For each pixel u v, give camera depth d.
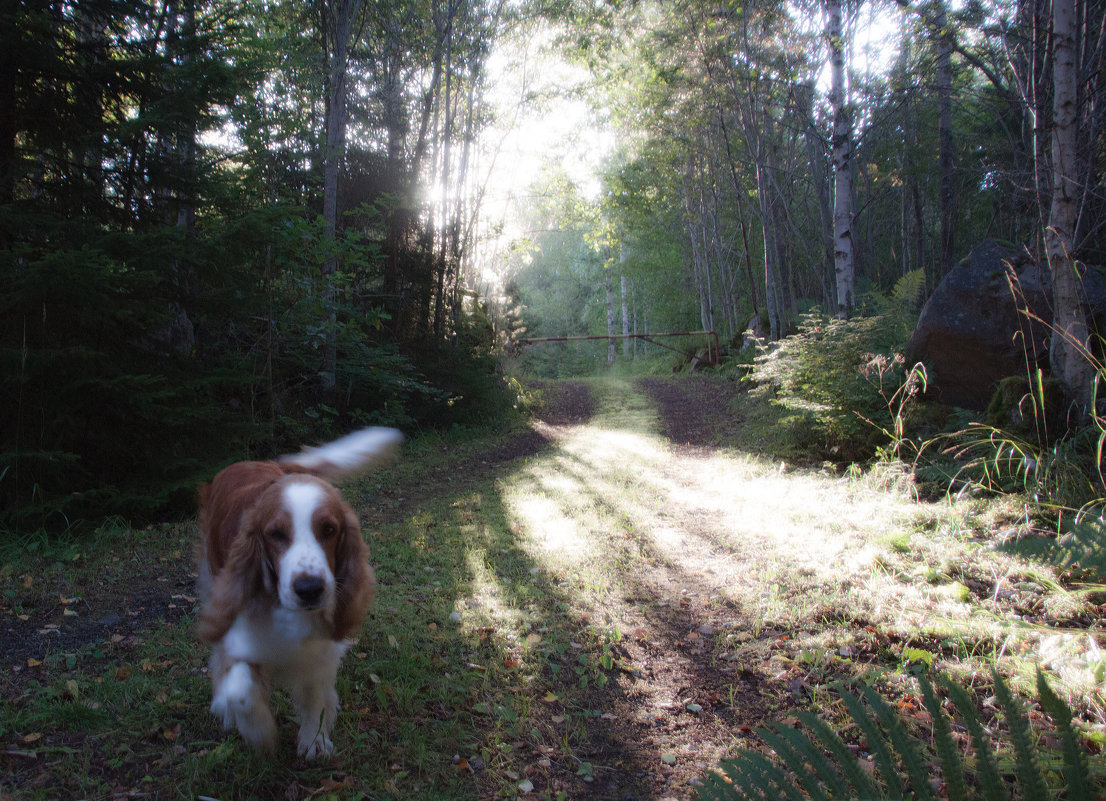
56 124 6.37
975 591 4.89
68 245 6.09
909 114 22.39
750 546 6.34
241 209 7.68
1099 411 6.83
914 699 3.62
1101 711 3.24
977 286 8.94
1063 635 3.98
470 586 5.30
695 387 20.05
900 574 5.23
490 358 17.59
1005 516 6.02
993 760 1.89
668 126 21.94
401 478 9.64
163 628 4.23
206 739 3.17
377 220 15.16
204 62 6.66
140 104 6.89
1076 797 1.79
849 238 14.68
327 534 2.74
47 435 6.10
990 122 19.41
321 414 11.45
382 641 4.25
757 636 4.57
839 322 10.47
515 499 8.24
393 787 2.96
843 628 4.49
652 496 8.39
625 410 17.25
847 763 2.04
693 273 37.16
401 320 14.91
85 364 5.96
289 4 12.72
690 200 29.30
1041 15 8.57
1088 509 5.57
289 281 9.62
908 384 8.39
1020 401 6.95
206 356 9.81
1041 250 8.94
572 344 48.88
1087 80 8.72
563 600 5.17
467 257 19.16
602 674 4.12
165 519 6.74
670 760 3.35
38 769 2.87
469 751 3.31
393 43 15.68
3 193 6.25
